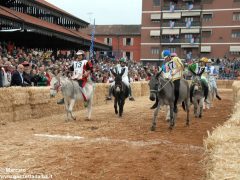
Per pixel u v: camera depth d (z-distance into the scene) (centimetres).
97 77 2736
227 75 5397
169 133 1230
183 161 848
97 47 4372
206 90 1703
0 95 1398
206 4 7194
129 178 720
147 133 1223
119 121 1513
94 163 820
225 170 504
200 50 7212
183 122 1506
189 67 1702
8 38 3362
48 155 877
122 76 1720
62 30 3653
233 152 600
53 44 3975
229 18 7038
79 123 1434
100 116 1686
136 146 1001
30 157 857
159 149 965
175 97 1317
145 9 7531
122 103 1666
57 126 1345
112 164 814
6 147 957
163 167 798
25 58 2417
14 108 1480
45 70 2169
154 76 1249
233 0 7006
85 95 1487
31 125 1370
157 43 7481
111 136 1155
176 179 717
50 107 1722
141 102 2514
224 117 1695
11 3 3566
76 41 3734
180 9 7325
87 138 1110
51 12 4000
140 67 4547
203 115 1767
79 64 1490
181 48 7369
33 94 1574
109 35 8494
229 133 730
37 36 3331
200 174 748
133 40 8400
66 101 1493
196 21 7244
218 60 5888
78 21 4756
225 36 7069
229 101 2675
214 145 685
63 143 1021
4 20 2541
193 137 1159
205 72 1791
